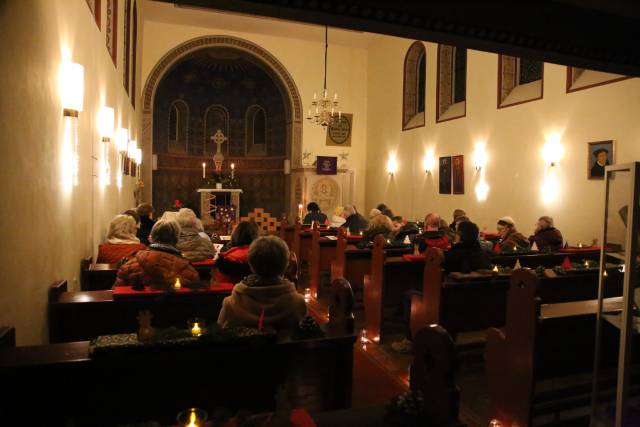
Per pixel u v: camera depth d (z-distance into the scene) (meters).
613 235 2.88
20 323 2.92
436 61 14.65
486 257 5.03
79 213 4.86
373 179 18.75
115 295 3.55
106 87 7.06
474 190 12.73
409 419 1.93
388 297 5.85
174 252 3.92
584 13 4.25
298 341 2.49
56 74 3.78
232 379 2.36
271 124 20.48
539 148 10.48
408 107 16.62
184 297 3.64
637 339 3.45
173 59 16.92
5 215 2.64
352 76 19.22
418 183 15.66
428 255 4.68
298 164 18.56
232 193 17.58
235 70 20.08
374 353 5.23
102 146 6.67
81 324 3.56
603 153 8.88
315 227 8.37
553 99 10.09
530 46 4.33
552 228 7.76
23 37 2.92
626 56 4.72
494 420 3.53
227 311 2.79
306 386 2.58
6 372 2.03
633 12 4.21
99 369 2.14
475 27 3.98
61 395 2.12
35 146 3.21
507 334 3.54
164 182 19.16
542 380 3.53
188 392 2.28
